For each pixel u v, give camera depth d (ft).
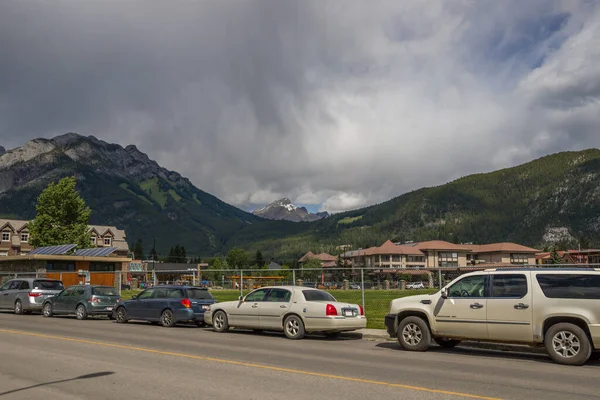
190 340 50.72
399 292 132.87
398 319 45.68
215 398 25.58
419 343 43.70
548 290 38.58
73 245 156.97
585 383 29.78
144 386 28.43
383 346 47.78
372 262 484.33
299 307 53.62
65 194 174.60
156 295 68.90
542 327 38.37
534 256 492.13
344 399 25.36
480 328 40.86
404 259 479.00
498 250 487.20
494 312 40.32
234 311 58.54
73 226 173.37
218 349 43.98
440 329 42.88
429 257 490.08
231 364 35.78
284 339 53.11
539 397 25.99
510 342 40.04
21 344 46.19
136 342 48.42
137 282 234.58
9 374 31.94
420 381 30.01
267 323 55.62
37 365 35.14
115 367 34.42
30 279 87.51
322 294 56.18
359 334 56.39
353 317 53.52
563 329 37.40
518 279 40.14
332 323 51.75
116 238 361.51
